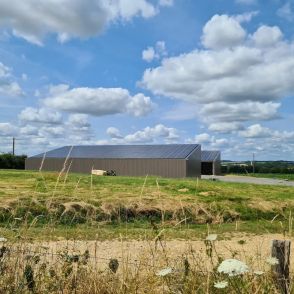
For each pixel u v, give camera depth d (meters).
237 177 55.31
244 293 3.48
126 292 4.12
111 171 45.34
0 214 11.91
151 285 4.12
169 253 5.54
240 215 16.95
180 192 20.38
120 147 51.47
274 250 4.00
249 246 9.94
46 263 4.52
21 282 4.01
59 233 8.38
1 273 4.09
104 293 4.28
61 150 54.44
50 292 4.17
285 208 18.34
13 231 5.05
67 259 4.43
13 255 4.46
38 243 5.45
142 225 13.56
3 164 54.94
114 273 4.41
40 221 8.52
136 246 8.55
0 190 17.52
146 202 15.95
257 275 3.79
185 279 3.86
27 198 12.64
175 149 47.56
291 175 43.00
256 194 21.31
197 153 47.78
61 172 5.29
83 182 11.88
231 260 2.60
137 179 25.89
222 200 18.62
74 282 4.31
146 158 45.69
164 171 44.59
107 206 14.62
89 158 48.62
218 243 10.45
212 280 3.77
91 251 7.25
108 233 10.77
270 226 13.69
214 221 15.21
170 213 15.19
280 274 3.93
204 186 22.94
